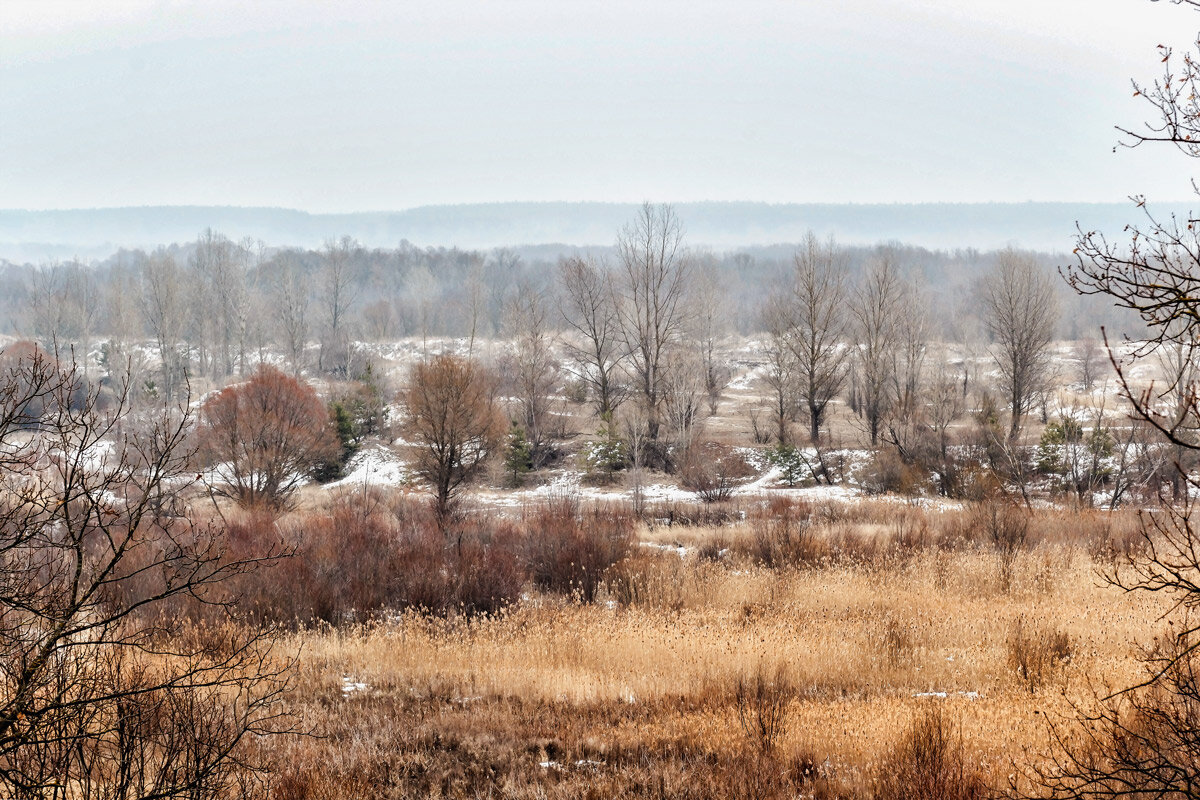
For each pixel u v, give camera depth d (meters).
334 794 6.90
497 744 8.45
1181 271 4.54
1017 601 16.39
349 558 18.31
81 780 5.14
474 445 31.56
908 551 20.72
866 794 6.89
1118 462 34.38
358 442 47.34
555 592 18.20
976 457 38.16
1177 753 6.05
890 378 53.62
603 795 7.04
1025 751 7.34
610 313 57.62
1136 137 4.56
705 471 41.06
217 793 5.70
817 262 52.47
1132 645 11.48
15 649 4.96
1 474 5.00
